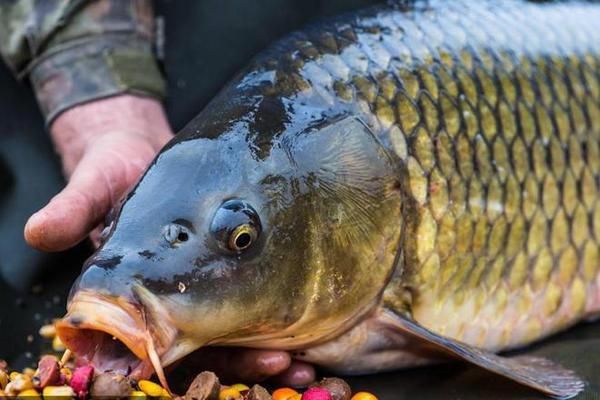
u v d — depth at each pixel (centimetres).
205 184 338
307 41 393
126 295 310
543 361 402
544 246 418
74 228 371
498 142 402
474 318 405
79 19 499
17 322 479
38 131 558
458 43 406
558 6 444
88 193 380
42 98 500
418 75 390
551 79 423
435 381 393
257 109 364
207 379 326
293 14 599
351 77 381
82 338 313
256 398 329
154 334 315
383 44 394
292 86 375
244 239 336
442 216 387
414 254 383
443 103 390
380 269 373
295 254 350
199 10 588
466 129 393
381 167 370
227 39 592
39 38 496
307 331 368
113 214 346
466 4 423
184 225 330
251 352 374
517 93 411
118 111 484
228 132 354
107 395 305
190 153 347
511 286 412
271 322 353
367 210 366
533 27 430
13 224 538
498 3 431
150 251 322
